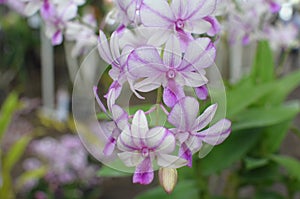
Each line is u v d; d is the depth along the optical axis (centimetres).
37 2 62
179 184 73
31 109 257
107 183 168
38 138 215
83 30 66
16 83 308
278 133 75
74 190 157
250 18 66
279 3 72
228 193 84
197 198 71
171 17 37
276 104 77
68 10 63
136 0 40
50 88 260
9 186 113
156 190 75
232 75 104
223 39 69
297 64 151
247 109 71
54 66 265
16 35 300
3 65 302
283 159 72
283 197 80
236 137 68
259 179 76
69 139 157
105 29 50
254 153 76
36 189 154
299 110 69
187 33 36
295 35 91
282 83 79
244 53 109
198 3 37
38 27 268
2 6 294
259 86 66
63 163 151
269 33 85
